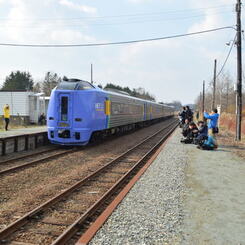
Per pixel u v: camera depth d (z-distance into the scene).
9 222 5.04
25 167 9.34
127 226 4.73
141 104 28.86
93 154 12.48
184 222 4.96
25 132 18.20
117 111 18.95
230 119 28.31
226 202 6.08
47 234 4.62
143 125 32.81
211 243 4.20
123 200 6.07
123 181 8.02
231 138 19.38
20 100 29.70
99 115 14.74
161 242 4.19
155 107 40.47
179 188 7.07
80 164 10.34
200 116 50.59
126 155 12.45
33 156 11.57
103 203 6.19
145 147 15.11
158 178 8.01
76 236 4.57
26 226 4.91
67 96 13.43
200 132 14.14
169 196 6.41
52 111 13.60
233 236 4.45
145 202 5.97
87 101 13.64
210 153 12.60
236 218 5.18
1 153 11.67
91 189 7.27
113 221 4.93
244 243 4.22
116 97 18.55
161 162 10.34
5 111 19.53
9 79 79.94
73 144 13.82
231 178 8.21
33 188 7.16
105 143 16.48
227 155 12.17
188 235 4.45
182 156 11.67
